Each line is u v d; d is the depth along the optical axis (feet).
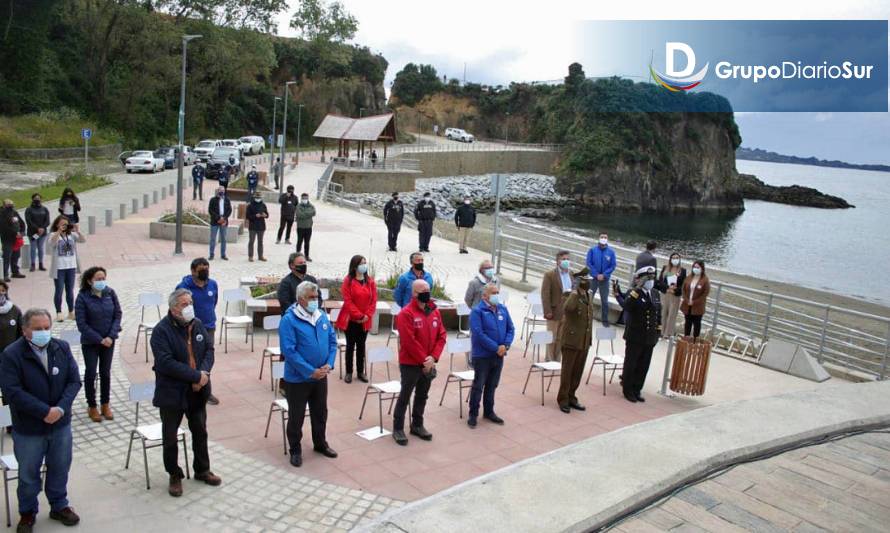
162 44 224.33
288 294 32.17
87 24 216.13
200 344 21.97
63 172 141.18
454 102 433.89
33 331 18.75
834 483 18.56
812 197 388.98
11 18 188.85
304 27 322.75
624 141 320.50
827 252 193.77
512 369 38.01
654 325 32.86
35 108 195.42
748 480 18.43
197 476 22.56
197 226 73.41
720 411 22.99
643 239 206.08
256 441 26.22
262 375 33.86
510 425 29.37
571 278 41.81
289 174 173.68
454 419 29.78
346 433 27.48
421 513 15.02
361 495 22.25
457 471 24.44
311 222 65.57
